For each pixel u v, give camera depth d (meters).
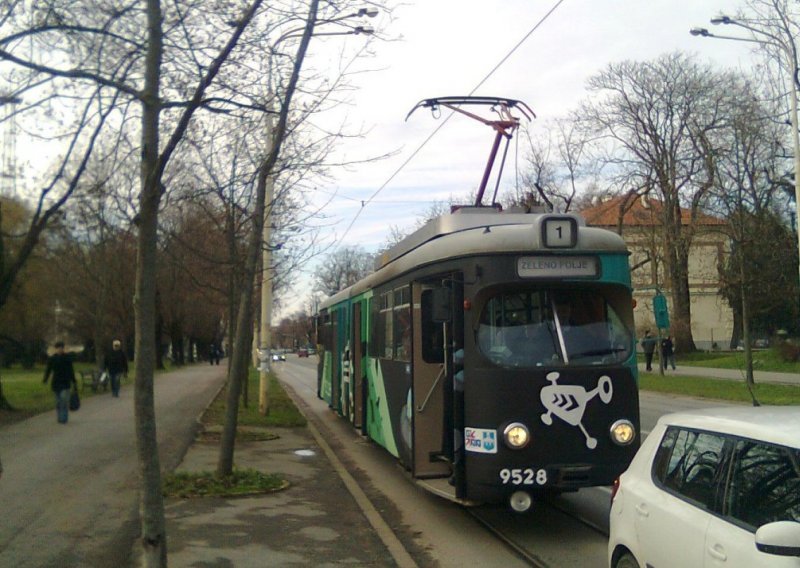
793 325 45.66
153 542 5.88
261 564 7.48
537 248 8.68
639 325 52.44
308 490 10.98
